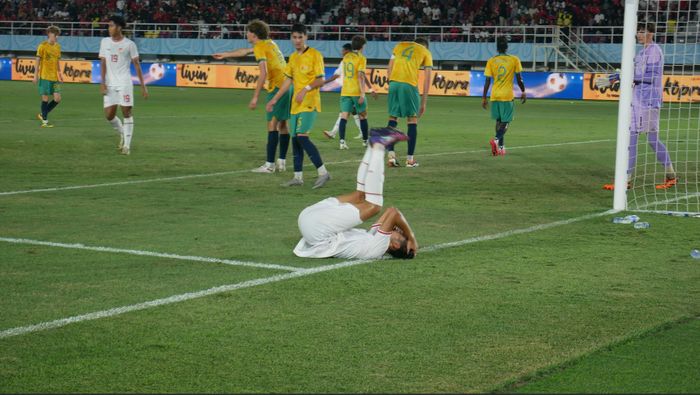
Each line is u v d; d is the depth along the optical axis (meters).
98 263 6.38
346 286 5.82
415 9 39.44
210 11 42.00
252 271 6.20
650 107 10.52
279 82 11.47
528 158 14.02
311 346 4.58
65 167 12.02
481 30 37.88
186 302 5.37
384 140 6.65
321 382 4.07
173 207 8.90
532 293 5.70
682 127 20.48
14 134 16.48
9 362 4.28
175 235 7.45
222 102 27.83
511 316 5.17
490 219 8.48
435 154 14.49
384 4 40.19
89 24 42.97
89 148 14.41
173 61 41.97
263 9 41.41
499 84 14.16
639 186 11.06
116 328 4.83
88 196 9.54
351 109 15.38
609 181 11.45
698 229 8.09
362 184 6.68
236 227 7.84
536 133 18.97
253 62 39.53
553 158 14.06
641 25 12.09
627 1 8.98
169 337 4.69
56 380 4.05
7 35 42.56
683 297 5.65
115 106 13.58
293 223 8.07
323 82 10.25
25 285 5.72
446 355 4.46
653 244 7.37
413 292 5.69
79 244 7.02
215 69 36.66
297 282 5.90
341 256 6.63
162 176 11.27
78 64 38.28
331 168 12.44
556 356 4.46
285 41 39.56
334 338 4.71
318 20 41.00
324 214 6.57
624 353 4.53
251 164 12.66
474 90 33.19
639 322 5.07
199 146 15.08
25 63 38.38
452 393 3.95
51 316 5.04
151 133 17.42
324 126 20.30
